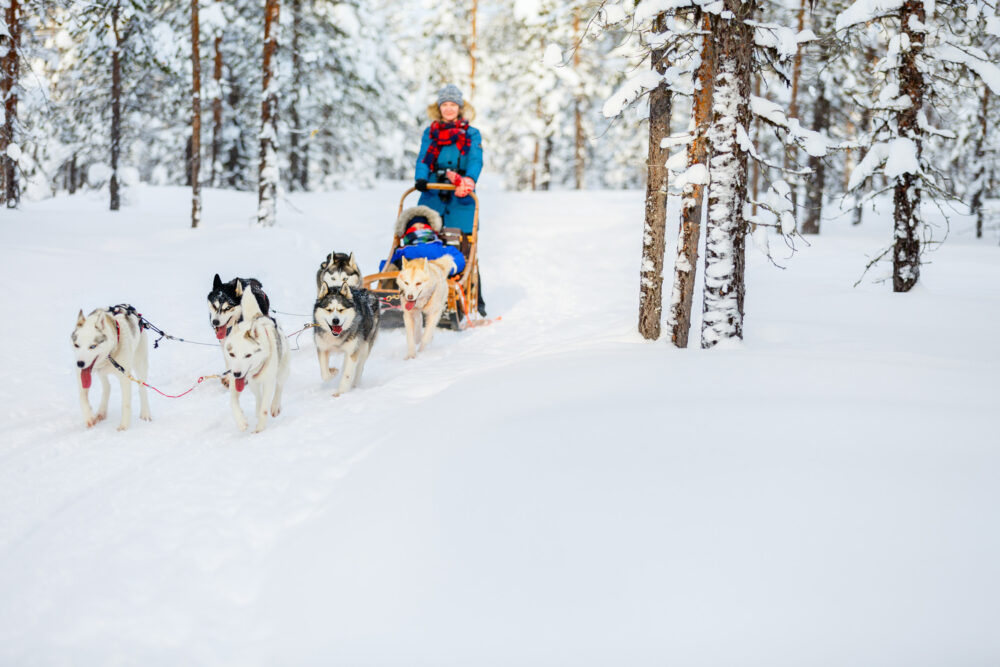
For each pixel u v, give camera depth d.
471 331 8.96
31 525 3.71
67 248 11.28
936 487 2.97
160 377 6.85
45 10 16.69
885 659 2.14
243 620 2.78
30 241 11.66
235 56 24.34
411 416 4.80
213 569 3.15
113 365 5.23
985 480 3.00
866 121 17.86
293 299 10.67
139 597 2.96
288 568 3.05
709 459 3.37
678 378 4.77
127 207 20.48
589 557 2.73
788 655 2.19
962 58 8.82
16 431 5.17
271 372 5.20
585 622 2.41
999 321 7.17
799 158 21.27
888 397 4.14
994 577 2.43
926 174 9.02
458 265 8.67
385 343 8.47
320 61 24.05
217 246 13.02
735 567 2.58
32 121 19.48
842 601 2.38
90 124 21.61
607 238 16.75
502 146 31.48
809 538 2.70
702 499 3.01
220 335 6.46
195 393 6.36
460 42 29.25
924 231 8.98
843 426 3.65
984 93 17.08
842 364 4.90
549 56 6.65
